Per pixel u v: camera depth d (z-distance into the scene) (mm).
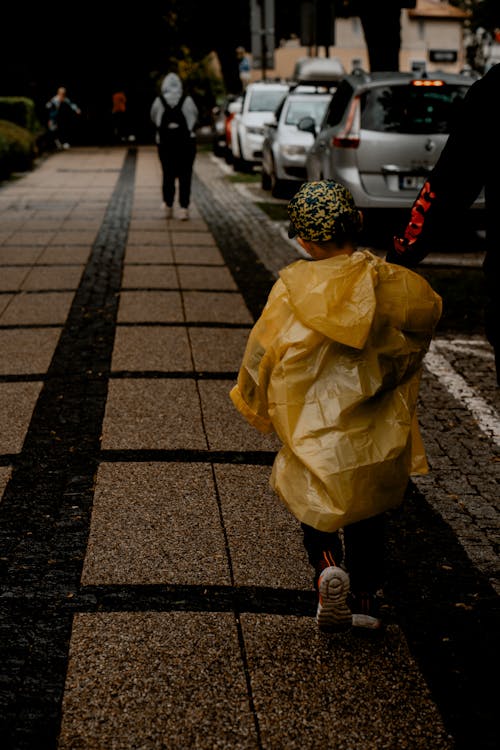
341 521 2896
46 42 31641
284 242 11594
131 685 3033
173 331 7309
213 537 4035
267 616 3443
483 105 2959
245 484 4570
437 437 5336
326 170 11367
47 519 4188
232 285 9039
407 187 10734
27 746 2746
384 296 2957
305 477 2955
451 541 4098
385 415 2979
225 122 24531
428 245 3129
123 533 4059
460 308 8266
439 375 6457
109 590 3604
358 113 10844
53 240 11438
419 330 3018
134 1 31344
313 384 2971
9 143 19719
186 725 2852
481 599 3625
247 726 2854
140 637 3295
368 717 2910
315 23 18359
